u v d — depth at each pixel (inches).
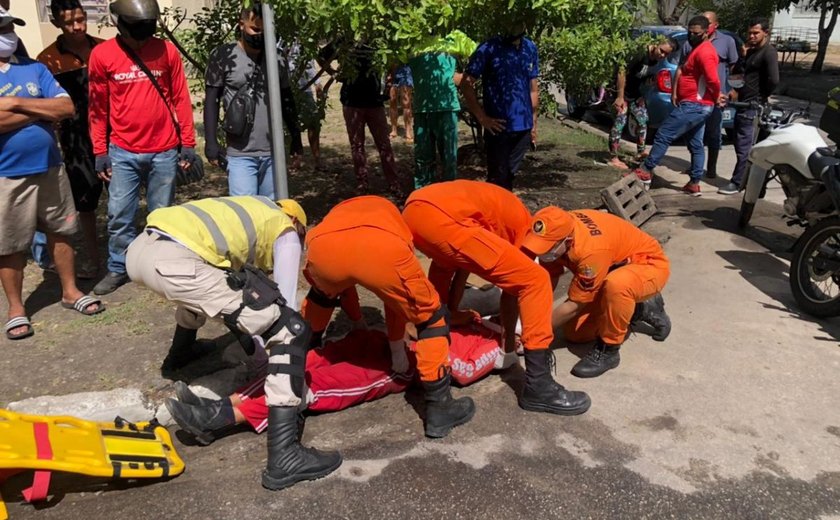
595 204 275.7
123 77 172.7
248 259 128.6
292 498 114.9
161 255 117.6
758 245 235.6
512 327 149.4
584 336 167.3
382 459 125.0
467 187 131.3
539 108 337.7
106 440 119.2
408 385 147.6
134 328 169.6
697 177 296.5
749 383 150.4
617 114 344.2
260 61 185.5
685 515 112.4
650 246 154.8
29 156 157.5
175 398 137.3
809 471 123.0
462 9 200.1
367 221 118.9
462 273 157.3
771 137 219.8
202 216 123.1
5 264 161.6
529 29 230.4
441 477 120.2
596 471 122.1
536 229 133.6
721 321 179.2
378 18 187.6
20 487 116.4
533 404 138.6
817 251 180.2
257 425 131.6
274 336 117.4
